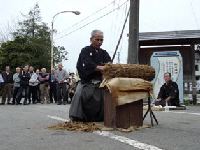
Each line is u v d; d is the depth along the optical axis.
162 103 9.42
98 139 3.79
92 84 5.21
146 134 4.14
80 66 5.20
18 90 12.43
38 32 38.50
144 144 3.48
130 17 10.15
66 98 12.98
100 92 5.24
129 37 10.16
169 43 12.79
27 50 34.31
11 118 6.30
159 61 11.69
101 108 5.25
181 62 11.55
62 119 6.06
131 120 4.59
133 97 4.52
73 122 5.07
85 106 5.14
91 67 5.02
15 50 32.94
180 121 5.71
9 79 12.54
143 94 4.66
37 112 7.91
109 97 4.59
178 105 9.44
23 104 12.36
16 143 3.58
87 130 4.40
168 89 9.44
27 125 5.12
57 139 3.79
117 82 4.38
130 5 10.16
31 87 13.05
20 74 12.29
